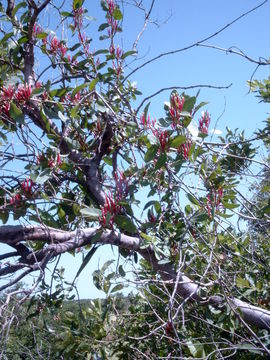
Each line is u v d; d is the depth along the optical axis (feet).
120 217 10.07
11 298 8.44
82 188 12.84
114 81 14.12
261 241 14.03
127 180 10.62
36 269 9.07
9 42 13.37
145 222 11.31
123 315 12.52
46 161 11.27
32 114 12.71
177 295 11.61
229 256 13.12
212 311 11.73
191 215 10.96
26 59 13.61
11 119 11.87
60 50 14.10
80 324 11.81
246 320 11.43
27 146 11.46
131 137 12.50
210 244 11.57
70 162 12.60
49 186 12.30
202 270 12.09
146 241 10.71
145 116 11.03
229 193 11.37
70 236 10.37
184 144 10.59
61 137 11.73
